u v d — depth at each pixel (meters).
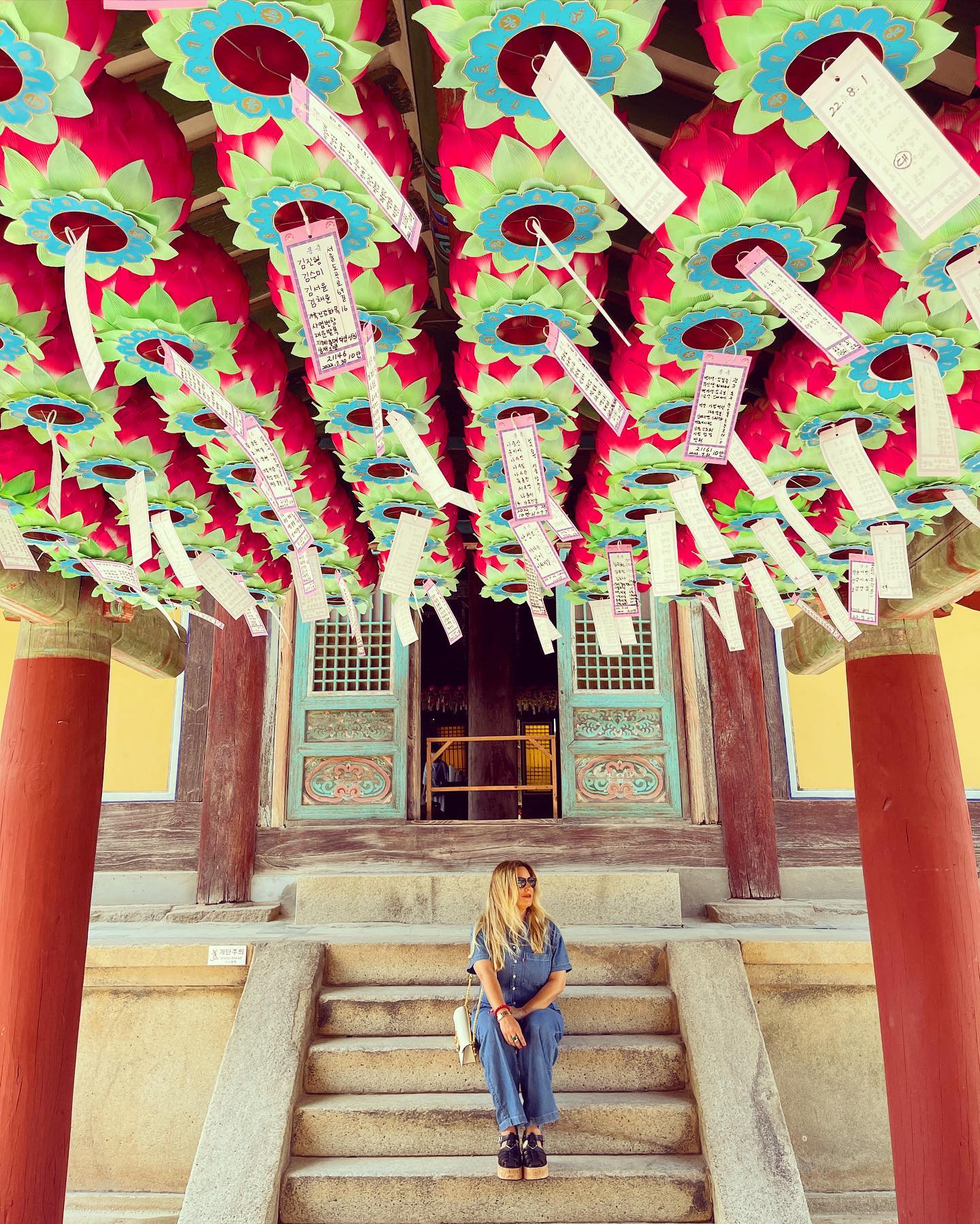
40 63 1.28
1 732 3.73
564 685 7.59
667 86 2.17
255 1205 3.70
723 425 1.90
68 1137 3.45
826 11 1.17
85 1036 5.12
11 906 3.47
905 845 3.49
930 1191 3.21
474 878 6.68
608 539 3.06
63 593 3.62
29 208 1.54
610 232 2.51
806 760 7.42
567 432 2.36
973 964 3.38
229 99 1.36
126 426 2.35
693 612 7.62
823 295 1.89
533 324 1.92
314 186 1.49
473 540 6.46
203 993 5.16
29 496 2.61
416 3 1.89
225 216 2.53
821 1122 4.93
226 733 7.23
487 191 1.49
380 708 7.50
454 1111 4.15
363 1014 4.77
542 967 4.06
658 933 6.04
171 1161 4.92
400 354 2.09
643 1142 4.10
